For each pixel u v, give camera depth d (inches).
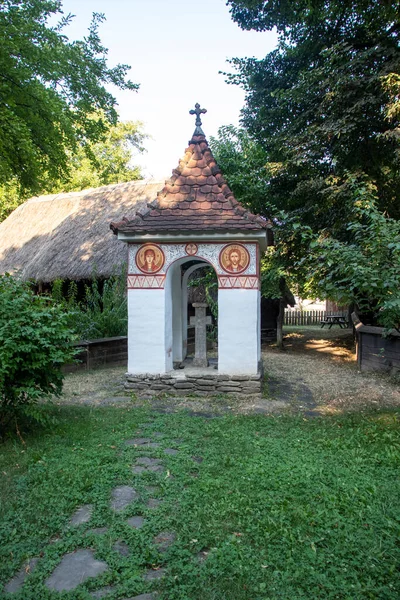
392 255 226.7
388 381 359.6
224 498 144.6
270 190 556.4
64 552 119.3
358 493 148.4
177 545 119.3
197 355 361.4
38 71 435.5
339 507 139.6
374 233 234.5
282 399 298.2
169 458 180.7
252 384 305.7
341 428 223.3
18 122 398.0
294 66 559.8
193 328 540.7
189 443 200.2
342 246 247.1
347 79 419.5
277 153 545.6
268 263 553.0
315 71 464.1
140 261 320.2
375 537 123.3
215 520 131.8
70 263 595.5
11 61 386.3
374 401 291.7
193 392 310.3
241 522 130.9
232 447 193.0
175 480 159.6
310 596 101.2
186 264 414.3
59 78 458.3
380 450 189.2
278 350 588.1
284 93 498.6
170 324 331.9
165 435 211.9
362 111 432.1
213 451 188.9
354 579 106.6
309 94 484.1
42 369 218.5
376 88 421.4
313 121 499.2
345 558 114.8
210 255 315.0
